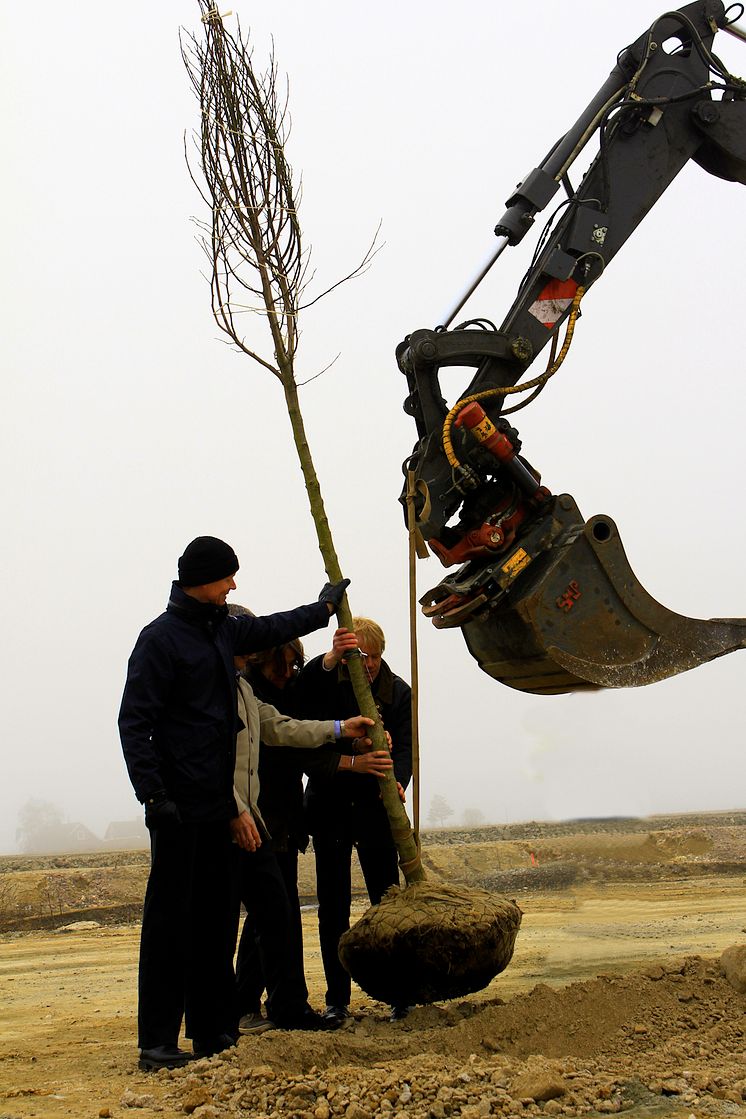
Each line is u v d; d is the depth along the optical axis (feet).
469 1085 15.06
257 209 19.30
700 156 24.62
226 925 18.88
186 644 18.58
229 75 19.49
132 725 18.10
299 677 21.79
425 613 21.18
